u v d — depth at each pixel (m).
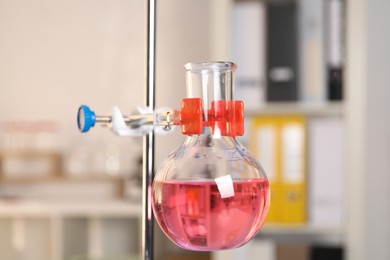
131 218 3.49
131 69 3.54
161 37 3.44
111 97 3.54
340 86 2.49
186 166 0.71
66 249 3.18
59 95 3.57
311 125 2.51
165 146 3.33
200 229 0.69
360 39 2.41
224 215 0.69
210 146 0.72
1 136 3.61
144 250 0.83
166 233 0.74
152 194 0.75
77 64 3.56
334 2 2.48
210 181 0.69
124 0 3.54
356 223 2.42
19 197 3.54
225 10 2.46
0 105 3.60
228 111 0.73
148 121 0.80
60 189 3.52
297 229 2.45
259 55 2.51
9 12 3.60
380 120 3.09
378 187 3.08
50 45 3.57
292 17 2.49
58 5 3.57
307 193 2.49
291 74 2.49
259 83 2.51
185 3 3.44
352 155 2.43
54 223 3.10
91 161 3.42
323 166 2.50
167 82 3.44
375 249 3.08
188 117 0.72
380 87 3.09
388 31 3.08
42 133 3.41
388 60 3.08
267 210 0.74
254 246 2.47
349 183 2.44
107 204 3.16
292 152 2.46
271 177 2.47
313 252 2.46
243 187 0.69
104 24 3.55
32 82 3.58
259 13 2.51
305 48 2.49
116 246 3.49
